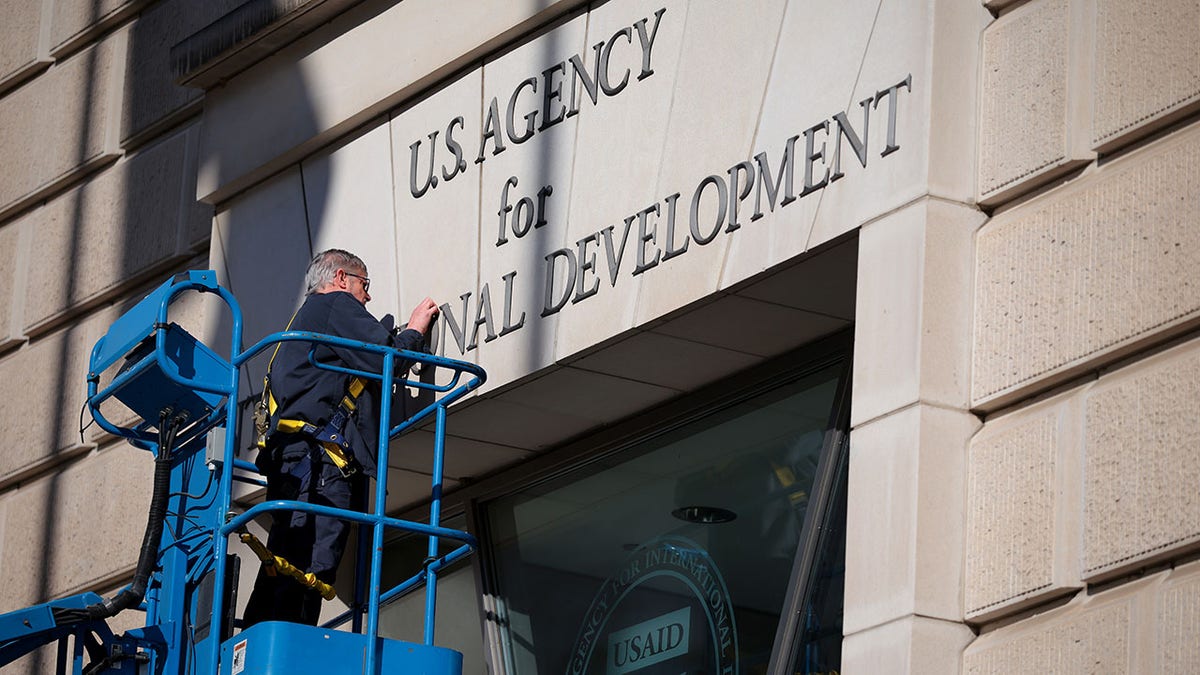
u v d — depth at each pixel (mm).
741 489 10367
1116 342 8000
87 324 14289
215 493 9938
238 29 12961
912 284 8656
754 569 10102
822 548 9680
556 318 10555
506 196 11133
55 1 15531
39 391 14453
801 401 10164
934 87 8852
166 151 14023
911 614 8148
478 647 11859
